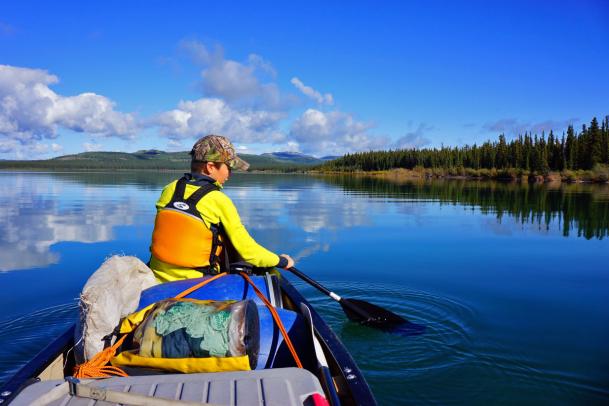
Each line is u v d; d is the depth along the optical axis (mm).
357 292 5266
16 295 5121
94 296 2104
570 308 4754
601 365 3471
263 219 11070
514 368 3422
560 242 8461
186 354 1956
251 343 2029
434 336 4016
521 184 35375
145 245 7773
